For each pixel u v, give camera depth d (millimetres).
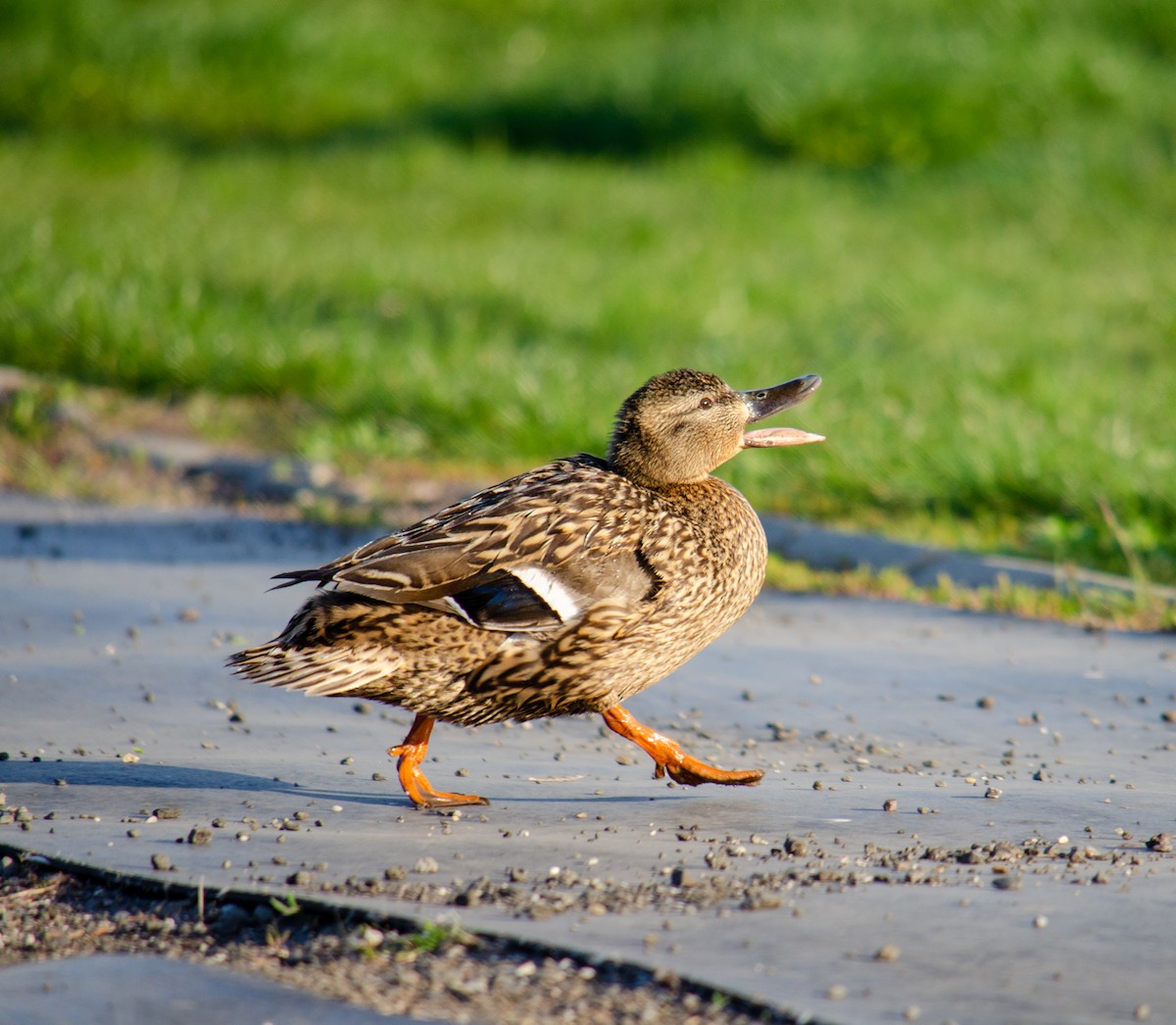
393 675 6711
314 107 36938
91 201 27844
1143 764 8117
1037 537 13172
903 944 5113
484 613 6699
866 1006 4613
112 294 20609
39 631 10516
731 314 21781
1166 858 6223
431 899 5566
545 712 7168
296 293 22031
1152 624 11258
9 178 29594
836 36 35688
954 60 33938
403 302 21891
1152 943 5152
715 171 30766
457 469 15844
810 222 27766
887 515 14266
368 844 6301
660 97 34219
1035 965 4945
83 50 37625
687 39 37344
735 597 7473
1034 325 21891
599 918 5348
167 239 24391
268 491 15180
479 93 36688
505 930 5176
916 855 6219
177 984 4875
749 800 7199
